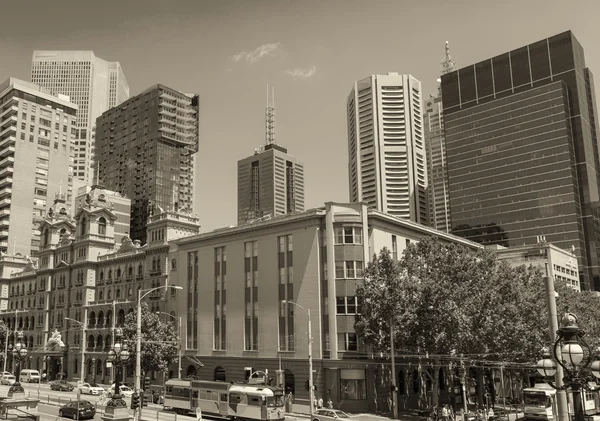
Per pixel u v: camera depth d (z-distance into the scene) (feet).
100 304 360.07
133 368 289.94
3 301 467.52
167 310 303.68
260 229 260.83
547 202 559.79
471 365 211.61
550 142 567.18
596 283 534.78
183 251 299.99
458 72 650.84
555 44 588.91
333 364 222.69
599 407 203.10
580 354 56.03
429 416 202.80
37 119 581.53
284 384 237.25
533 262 388.57
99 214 393.50
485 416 190.90
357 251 233.14
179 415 203.82
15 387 185.88
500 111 609.01
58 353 378.94
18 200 552.00
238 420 193.47
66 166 596.70
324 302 232.73
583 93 586.86
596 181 575.79
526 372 243.60
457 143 636.07
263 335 249.34
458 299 195.11
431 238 215.92
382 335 205.05
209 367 269.23
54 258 420.36
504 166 595.06
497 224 589.32
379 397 222.28
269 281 252.01
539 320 218.79
